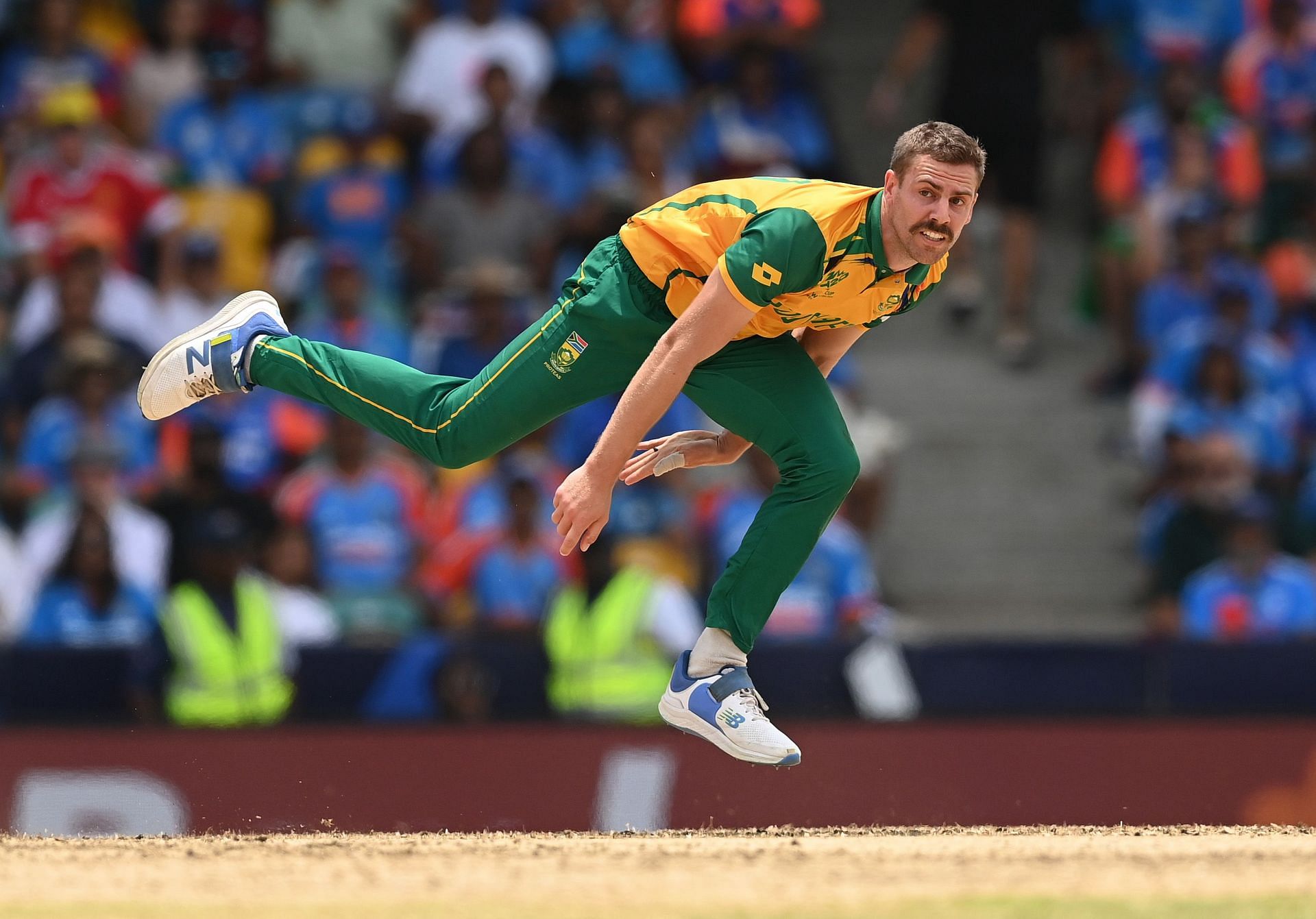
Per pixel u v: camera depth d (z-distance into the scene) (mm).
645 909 13648
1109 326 41531
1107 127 43312
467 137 38719
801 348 17219
